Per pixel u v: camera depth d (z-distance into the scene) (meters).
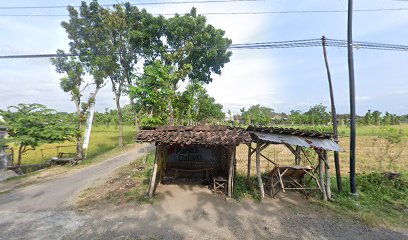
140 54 25.31
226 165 11.46
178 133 9.72
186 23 23.88
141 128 10.65
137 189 10.63
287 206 8.80
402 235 6.71
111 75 23.98
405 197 9.41
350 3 9.84
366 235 6.69
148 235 6.63
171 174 12.45
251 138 9.48
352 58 9.85
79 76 19.42
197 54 25.27
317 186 10.20
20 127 15.20
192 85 24.02
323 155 9.74
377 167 14.55
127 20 23.78
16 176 13.99
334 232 6.85
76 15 21.34
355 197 9.48
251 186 11.01
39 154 21.47
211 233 6.78
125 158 19.64
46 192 10.66
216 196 9.84
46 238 6.44
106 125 60.41
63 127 16.92
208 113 40.91
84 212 8.26
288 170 9.82
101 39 22.61
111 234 6.68
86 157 20.03
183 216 7.89
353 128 9.75
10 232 6.79
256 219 7.70
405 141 22.28
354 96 9.78
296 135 9.91
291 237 6.56
